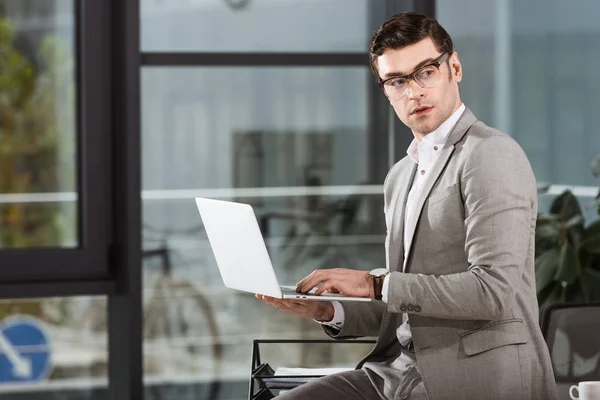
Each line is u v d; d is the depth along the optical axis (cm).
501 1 473
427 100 263
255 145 461
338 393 283
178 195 457
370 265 470
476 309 247
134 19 438
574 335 301
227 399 471
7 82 438
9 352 467
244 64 455
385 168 469
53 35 441
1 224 438
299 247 466
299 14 460
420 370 258
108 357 457
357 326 299
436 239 261
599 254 427
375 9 464
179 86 454
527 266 259
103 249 446
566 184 480
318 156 464
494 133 260
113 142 447
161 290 461
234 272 284
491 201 250
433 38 264
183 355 466
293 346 473
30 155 441
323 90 464
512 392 251
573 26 480
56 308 470
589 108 484
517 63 476
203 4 453
